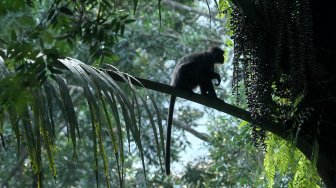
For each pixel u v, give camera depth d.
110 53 8.57
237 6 8.86
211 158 24.84
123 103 7.46
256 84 8.84
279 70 8.94
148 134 26.86
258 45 8.88
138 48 28.09
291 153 9.24
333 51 8.95
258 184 17.00
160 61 29.31
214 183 22.50
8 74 6.87
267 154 10.07
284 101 9.52
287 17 8.46
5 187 26.12
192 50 28.25
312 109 8.79
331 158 9.15
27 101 5.63
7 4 6.46
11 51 6.01
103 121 7.69
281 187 15.62
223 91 25.95
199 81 14.34
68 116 7.07
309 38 8.37
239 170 20.48
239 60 8.95
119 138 7.19
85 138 27.73
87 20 8.42
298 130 8.69
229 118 21.12
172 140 28.06
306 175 10.06
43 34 6.74
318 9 9.05
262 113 8.84
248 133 18.72
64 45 7.59
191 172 25.81
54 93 7.20
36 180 7.48
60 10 7.93
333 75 8.92
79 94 28.11
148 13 27.78
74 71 7.25
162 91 9.25
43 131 7.16
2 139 7.66
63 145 27.58
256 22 8.71
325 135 9.16
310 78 8.92
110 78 7.65
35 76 6.01
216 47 14.70
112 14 8.73
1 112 6.94
